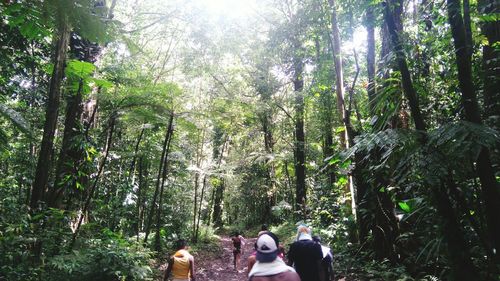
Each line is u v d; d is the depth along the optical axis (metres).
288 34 13.83
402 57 4.71
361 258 8.19
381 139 4.44
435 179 3.86
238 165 25.31
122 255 8.02
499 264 4.18
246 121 23.48
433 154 4.06
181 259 6.25
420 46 6.25
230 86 21.80
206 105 19.97
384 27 7.36
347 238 10.20
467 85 4.13
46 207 7.25
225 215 37.41
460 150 3.76
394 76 6.13
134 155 12.93
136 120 11.04
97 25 3.01
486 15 5.21
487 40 5.84
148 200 16.66
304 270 4.42
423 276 6.24
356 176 8.48
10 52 9.41
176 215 17.91
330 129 15.42
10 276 5.90
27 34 3.19
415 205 6.19
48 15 2.96
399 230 7.43
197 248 16.56
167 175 17.12
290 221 20.92
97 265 7.55
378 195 7.44
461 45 4.13
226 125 22.47
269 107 20.38
